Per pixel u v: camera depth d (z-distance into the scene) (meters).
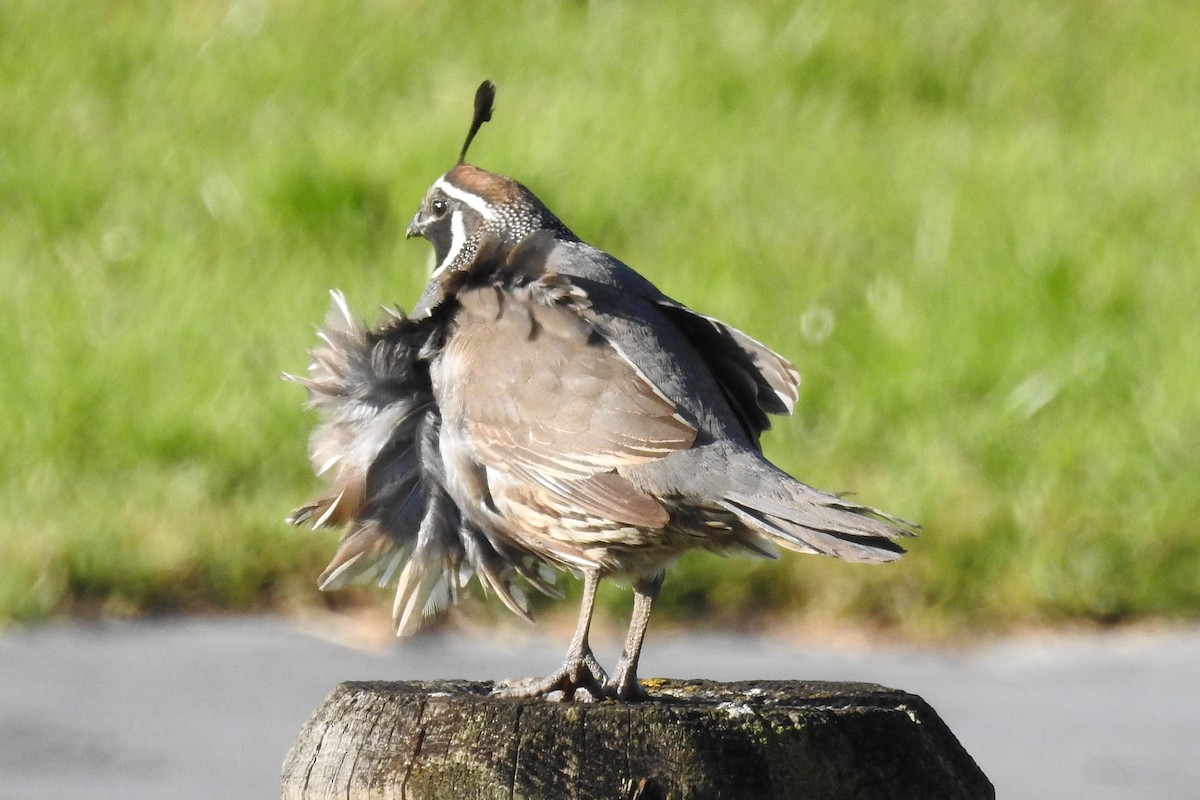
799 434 14.17
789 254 16.73
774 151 18.86
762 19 21.61
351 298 15.84
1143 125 20.00
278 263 16.67
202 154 18.59
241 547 13.04
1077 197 17.88
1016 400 14.52
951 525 13.14
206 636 12.38
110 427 14.19
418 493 7.70
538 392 7.37
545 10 21.89
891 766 5.94
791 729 5.87
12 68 20.39
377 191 17.50
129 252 16.95
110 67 20.47
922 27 21.77
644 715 5.84
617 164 18.19
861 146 19.23
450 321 7.70
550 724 5.84
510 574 7.83
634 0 22.14
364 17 21.62
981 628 12.69
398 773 5.87
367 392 7.55
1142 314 15.81
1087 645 12.56
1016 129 19.89
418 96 19.75
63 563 12.82
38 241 17.19
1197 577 12.96
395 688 6.52
